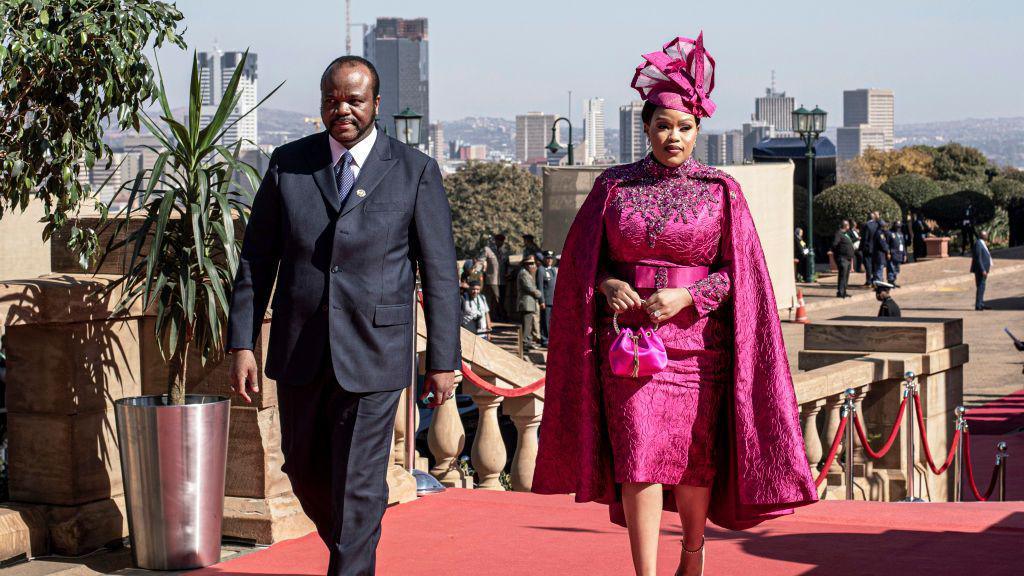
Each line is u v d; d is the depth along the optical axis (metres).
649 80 3.69
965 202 53.62
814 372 8.16
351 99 3.66
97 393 4.66
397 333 3.69
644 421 3.56
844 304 28.69
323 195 3.68
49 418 4.57
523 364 7.55
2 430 5.05
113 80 5.23
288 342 3.69
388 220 3.68
